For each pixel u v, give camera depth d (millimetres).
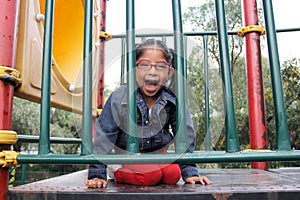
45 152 1063
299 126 5547
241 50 6242
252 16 2225
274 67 1053
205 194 980
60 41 2318
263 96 2158
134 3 1082
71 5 2363
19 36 1374
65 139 2346
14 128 7047
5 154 1036
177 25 1063
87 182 1141
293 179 1425
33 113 7168
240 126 5613
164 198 977
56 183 1336
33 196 1033
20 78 1256
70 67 2188
